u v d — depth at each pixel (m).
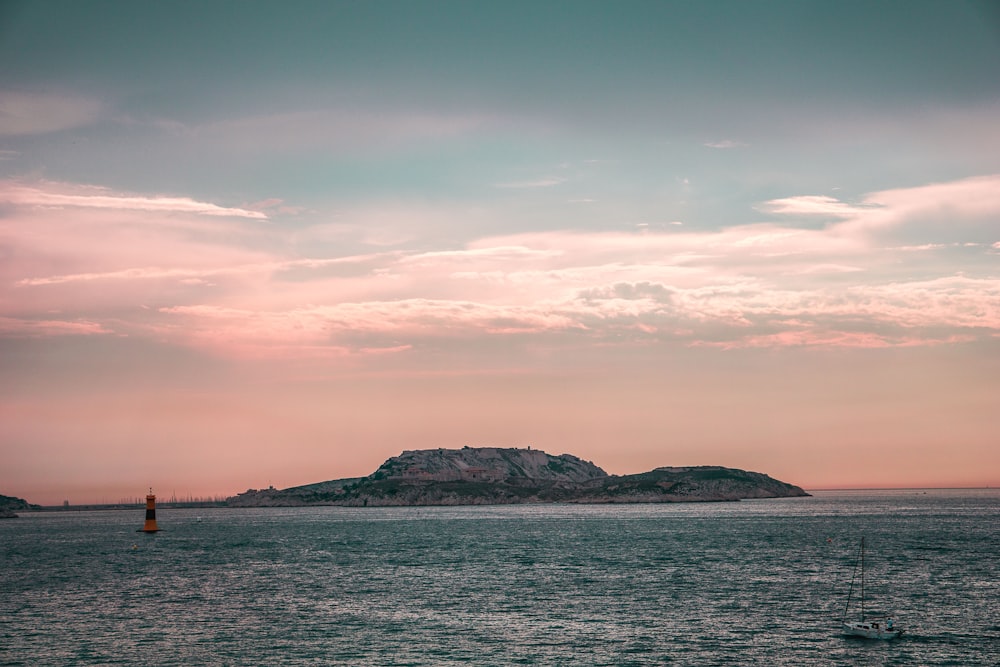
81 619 124.75
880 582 156.88
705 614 123.75
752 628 113.31
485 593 148.62
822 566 185.88
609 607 130.88
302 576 180.75
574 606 132.25
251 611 130.75
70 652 102.94
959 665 94.75
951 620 117.88
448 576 176.88
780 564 191.12
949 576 164.75
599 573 177.88
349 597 145.50
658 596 141.88
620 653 100.00
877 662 95.88
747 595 142.00
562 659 97.44
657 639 107.12
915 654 99.19
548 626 115.75
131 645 106.25
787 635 108.94
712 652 100.31
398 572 186.50
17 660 99.31
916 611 124.88
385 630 114.00
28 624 120.94
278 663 96.75
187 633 113.25
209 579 176.62
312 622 120.25
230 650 102.94
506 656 98.94
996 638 106.56
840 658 97.50
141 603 140.75
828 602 133.88
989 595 139.88
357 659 98.19
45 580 177.62
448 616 124.31
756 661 96.38
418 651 101.62
